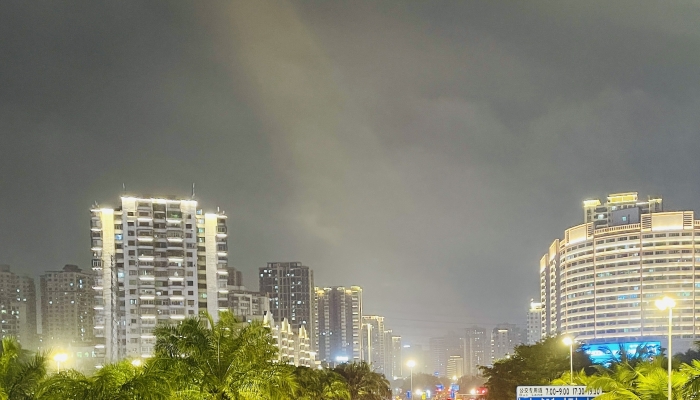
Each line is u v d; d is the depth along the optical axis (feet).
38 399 103.24
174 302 513.04
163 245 518.37
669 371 118.42
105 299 496.64
